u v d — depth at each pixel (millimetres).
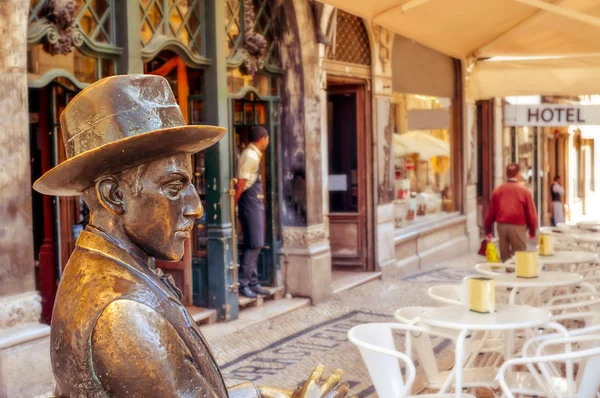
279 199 9375
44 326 5637
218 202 8062
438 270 12664
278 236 9414
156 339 1537
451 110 14750
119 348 1509
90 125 1670
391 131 11711
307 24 9164
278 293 9289
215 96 7922
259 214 8703
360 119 11297
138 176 1686
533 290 6363
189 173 1758
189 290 8242
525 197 10477
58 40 5969
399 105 12438
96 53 6484
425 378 4758
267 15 9031
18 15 5438
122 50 6664
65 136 1736
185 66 7922
